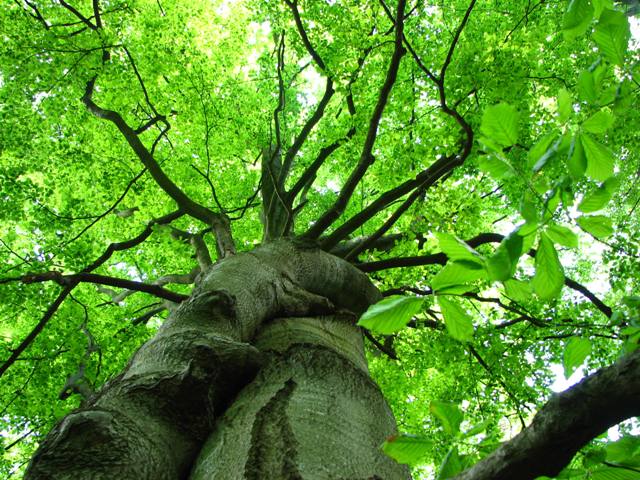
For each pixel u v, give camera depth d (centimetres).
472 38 679
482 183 708
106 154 820
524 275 498
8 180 677
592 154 110
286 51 1022
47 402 679
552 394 99
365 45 588
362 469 172
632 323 133
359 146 606
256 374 226
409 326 665
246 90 976
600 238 107
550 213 99
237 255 387
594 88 122
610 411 92
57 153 793
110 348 726
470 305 773
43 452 155
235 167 950
